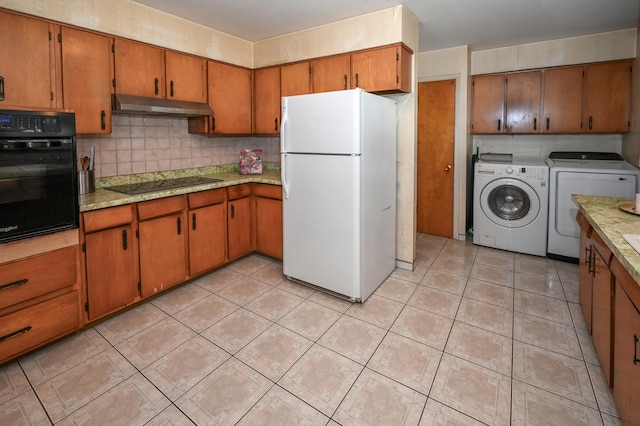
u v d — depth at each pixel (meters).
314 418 1.57
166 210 2.67
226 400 1.68
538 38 3.61
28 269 1.89
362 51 2.93
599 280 1.80
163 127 3.20
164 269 2.70
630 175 3.10
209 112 3.17
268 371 1.89
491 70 4.02
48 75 2.18
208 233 3.06
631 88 3.37
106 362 1.96
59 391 1.73
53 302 2.02
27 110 1.81
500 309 2.54
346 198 2.54
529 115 3.88
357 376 1.85
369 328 2.31
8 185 1.77
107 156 2.81
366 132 2.51
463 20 3.08
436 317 2.44
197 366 1.93
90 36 2.37
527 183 3.61
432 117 4.25
